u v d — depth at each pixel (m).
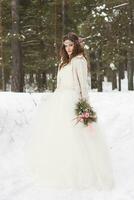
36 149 5.98
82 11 20.52
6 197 5.20
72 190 5.43
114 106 10.23
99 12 18.45
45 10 21.05
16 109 9.56
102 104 10.48
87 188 5.49
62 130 5.69
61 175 5.56
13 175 5.97
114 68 22.06
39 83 25.64
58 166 5.60
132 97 11.27
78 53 5.89
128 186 5.58
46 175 5.72
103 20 18.39
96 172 5.55
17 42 18.33
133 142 7.66
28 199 5.14
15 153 6.99
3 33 19.75
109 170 5.64
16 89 18.41
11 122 8.59
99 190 5.45
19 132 8.06
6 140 7.63
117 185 5.64
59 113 5.79
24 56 21.84
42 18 21.12
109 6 18.42
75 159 5.54
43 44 21.72
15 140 7.66
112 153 7.11
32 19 21.09
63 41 5.94
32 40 21.22
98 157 5.60
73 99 5.79
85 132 5.66
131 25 18.67
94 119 5.71
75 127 5.65
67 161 5.56
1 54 20.62
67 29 19.52
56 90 6.03
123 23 18.62
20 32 20.08
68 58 5.95
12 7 18.12
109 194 5.31
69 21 20.83
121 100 10.89
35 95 11.30
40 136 5.96
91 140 5.65
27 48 21.78
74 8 20.42
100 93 12.45
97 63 23.41
